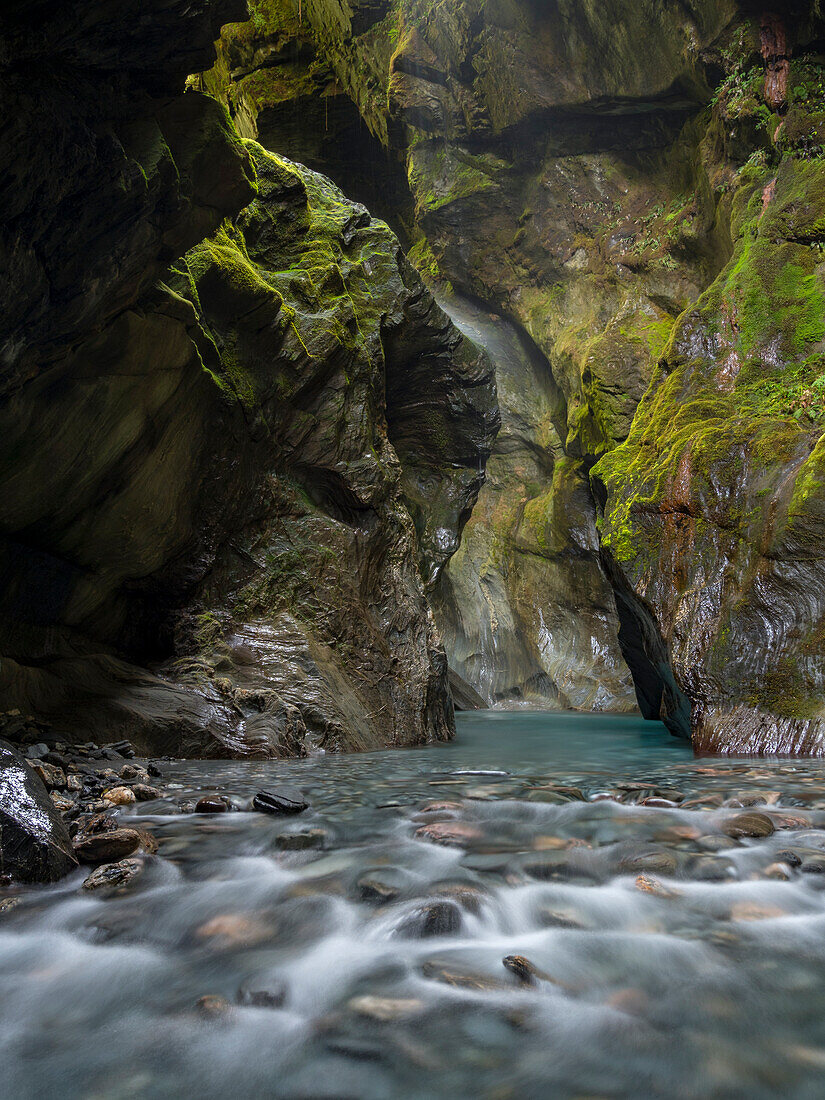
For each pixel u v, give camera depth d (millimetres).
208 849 3771
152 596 8992
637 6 17109
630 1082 2014
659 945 2773
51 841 3510
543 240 21625
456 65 21469
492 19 19906
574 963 2645
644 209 19750
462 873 3383
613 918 2977
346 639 10562
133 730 7004
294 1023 2318
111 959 2717
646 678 15148
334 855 3666
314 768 6855
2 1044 2238
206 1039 2240
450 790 5320
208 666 8625
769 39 14969
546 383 24922
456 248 23453
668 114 19000
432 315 16078
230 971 2621
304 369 10781
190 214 6602
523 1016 2320
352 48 22375
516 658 25328
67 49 4812
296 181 12070
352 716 9602
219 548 9633
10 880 3307
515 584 25531
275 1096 1989
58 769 5309
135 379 7102
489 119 21547
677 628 10086
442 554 18188
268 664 9281
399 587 11914
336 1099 1967
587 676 23266
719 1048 2166
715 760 8070
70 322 5754
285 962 2672
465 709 23031
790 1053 2146
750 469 10492
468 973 2541
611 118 19984
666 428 12188
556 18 19094
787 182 13969
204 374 8461
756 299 12633
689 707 10508
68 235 5238
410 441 18312
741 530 10094
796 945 2785
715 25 15703
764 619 9250
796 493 9500
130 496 7773
